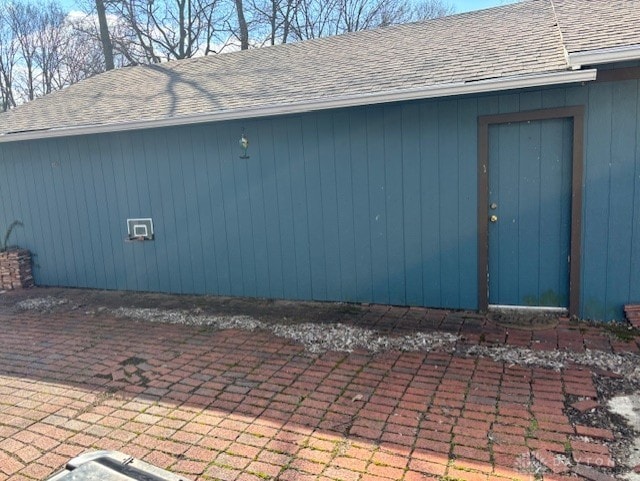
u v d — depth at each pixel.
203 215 6.80
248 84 7.16
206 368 4.40
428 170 5.61
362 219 5.99
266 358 4.57
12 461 3.06
